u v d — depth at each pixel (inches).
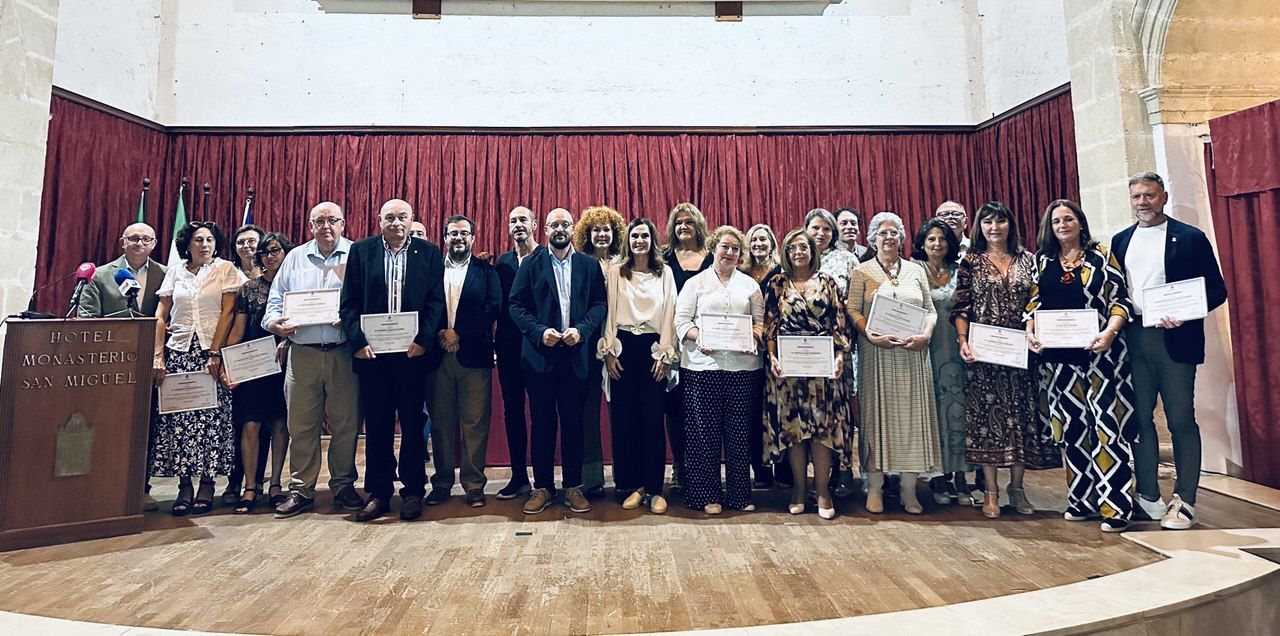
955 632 66.4
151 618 71.9
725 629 67.8
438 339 117.0
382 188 216.8
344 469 118.0
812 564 87.7
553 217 117.7
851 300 114.7
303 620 71.3
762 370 122.6
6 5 137.1
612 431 121.6
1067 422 105.2
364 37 220.8
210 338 117.5
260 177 213.9
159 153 209.5
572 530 104.2
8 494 95.3
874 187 223.1
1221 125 130.9
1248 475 127.6
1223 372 133.4
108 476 102.6
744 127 223.8
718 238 116.0
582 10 138.4
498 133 221.1
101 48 192.9
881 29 228.2
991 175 219.5
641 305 117.6
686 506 118.3
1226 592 76.8
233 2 218.2
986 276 111.3
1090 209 156.3
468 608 74.3
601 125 223.5
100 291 114.3
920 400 109.9
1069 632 67.3
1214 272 101.4
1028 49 205.6
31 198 142.2
